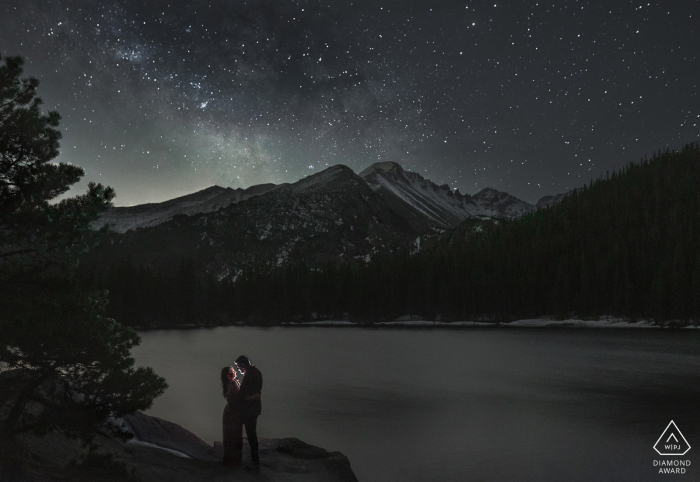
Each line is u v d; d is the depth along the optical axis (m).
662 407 31.22
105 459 7.85
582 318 155.00
